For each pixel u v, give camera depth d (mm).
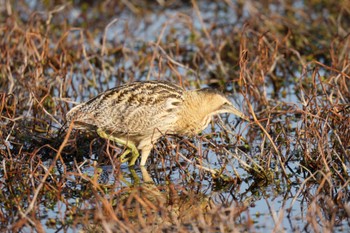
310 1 37156
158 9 38531
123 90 22250
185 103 22328
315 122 22656
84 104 22359
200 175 21312
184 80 28109
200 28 35469
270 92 28516
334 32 33094
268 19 33250
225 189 20875
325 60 31422
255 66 28594
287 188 20719
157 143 23156
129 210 19016
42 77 27391
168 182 21312
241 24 34500
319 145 20906
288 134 23859
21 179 20625
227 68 30625
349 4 35125
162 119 22109
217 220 18047
